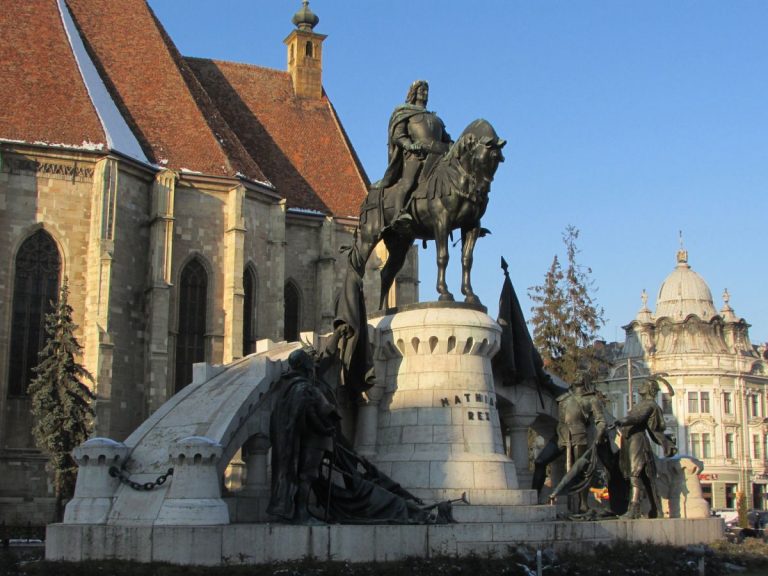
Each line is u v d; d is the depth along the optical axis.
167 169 53.66
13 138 50.50
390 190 24.16
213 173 57.00
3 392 48.41
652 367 88.06
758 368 90.69
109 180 50.84
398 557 17.38
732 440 86.94
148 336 52.12
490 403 22.55
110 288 50.03
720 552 22.45
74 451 18.30
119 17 64.31
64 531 16.94
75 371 45.09
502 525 18.72
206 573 15.30
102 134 53.03
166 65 62.84
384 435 22.48
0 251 49.47
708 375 86.81
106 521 17.52
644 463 24.14
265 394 20.44
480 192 22.44
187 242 55.72
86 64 58.47
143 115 58.66
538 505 21.58
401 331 22.59
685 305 91.19
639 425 24.28
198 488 16.92
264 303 59.75
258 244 59.81
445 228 22.75
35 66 55.41
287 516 17.25
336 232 67.25
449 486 21.19
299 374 18.34
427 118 23.91
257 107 73.44
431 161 23.45
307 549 16.77
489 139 21.98
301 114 74.94
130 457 18.64
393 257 24.92
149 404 51.06
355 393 22.48
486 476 21.48
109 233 50.53
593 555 18.97
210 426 18.77
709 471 85.06
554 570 17.50
